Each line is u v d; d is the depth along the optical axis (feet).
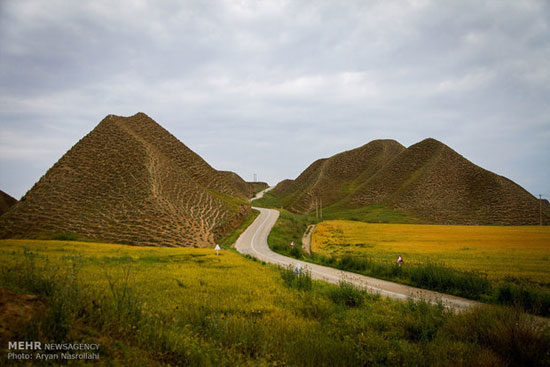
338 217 411.54
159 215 211.20
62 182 248.73
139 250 97.40
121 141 310.65
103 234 186.19
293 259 114.42
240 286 42.39
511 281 64.18
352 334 24.72
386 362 20.16
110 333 16.34
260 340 21.02
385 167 559.38
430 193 442.50
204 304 29.53
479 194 421.18
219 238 204.64
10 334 13.00
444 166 479.41
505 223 359.87
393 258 107.34
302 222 305.73
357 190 536.42
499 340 22.34
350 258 87.20
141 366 13.66
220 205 287.48
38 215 207.82
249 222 279.49
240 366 16.47
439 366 19.42
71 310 16.53
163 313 23.49
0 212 404.77
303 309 31.71
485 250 137.90
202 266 66.23
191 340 17.84
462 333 25.20
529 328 22.61
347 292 39.11
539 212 367.66
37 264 33.04
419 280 58.95
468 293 48.85
